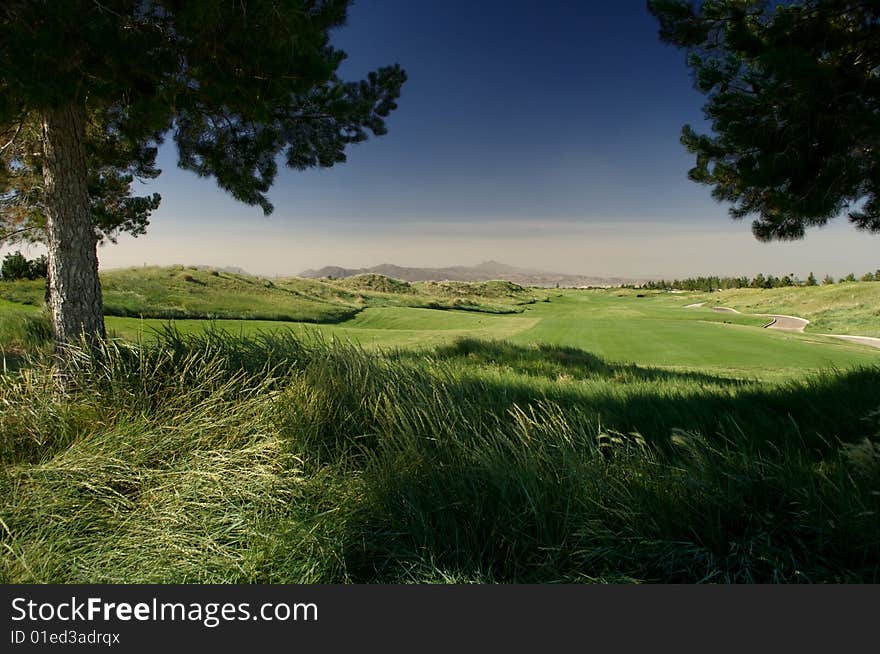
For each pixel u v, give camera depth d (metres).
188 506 2.19
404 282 105.44
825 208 4.08
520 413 3.04
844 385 3.85
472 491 2.23
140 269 44.19
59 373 3.44
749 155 4.42
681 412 3.39
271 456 2.64
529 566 1.90
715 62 4.29
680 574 1.83
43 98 2.82
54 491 2.19
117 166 6.87
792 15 3.97
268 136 5.08
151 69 3.08
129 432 2.71
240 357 4.13
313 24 3.73
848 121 3.66
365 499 2.26
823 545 1.78
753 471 2.13
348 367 4.06
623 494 2.10
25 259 27.23
